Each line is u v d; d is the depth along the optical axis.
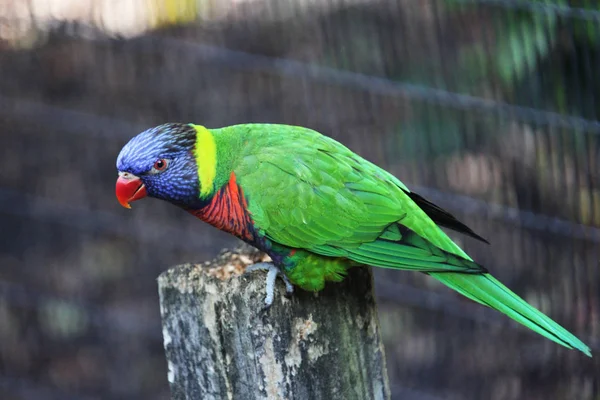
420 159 7.90
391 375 8.45
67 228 10.19
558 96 7.19
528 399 7.93
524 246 7.54
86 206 10.13
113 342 9.55
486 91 7.48
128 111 9.45
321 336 4.22
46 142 10.39
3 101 9.61
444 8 7.47
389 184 5.13
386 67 7.86
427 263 4.88
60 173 10.29
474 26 7.41
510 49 7.23
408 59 7.76
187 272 4.29
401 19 7.70
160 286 4.32
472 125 7.60
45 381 9.32
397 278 8.39
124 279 9.83
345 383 4.26
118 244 10.04
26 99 9.77
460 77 7.58
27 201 9.88
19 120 9.98
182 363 4.32
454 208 7.73
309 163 5.03
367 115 8.12
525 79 7.26
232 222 5.15
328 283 4.36
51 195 10.16
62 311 9.62
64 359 9.48
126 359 9.45
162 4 8.87
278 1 8.31
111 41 9.21
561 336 4.64
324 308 4.24
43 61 9.61
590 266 7.34
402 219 5.02
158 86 9.24
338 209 4.96
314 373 4.20
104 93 9.52
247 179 5.05
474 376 8.19
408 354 8.44
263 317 4.12
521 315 4.75
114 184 10.23
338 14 7.97
